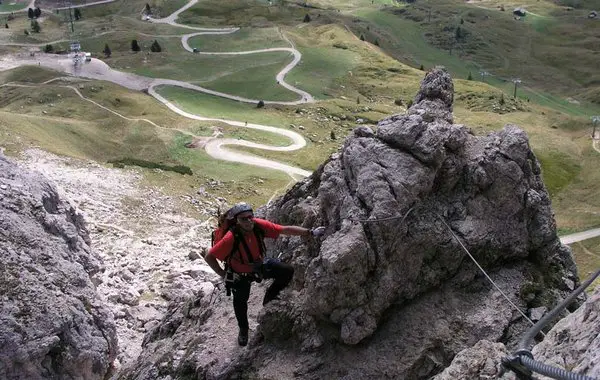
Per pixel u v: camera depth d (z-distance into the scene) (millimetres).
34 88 144125
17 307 21312
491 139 15375
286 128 133250
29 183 28781
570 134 143375
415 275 13734
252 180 99438
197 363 14266
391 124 14586
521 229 14914
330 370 12867
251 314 15227
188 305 18141
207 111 143500
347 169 14523
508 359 9242
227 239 12531
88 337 23250
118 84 160375
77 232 30453
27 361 20500
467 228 14266
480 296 14102
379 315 13117
